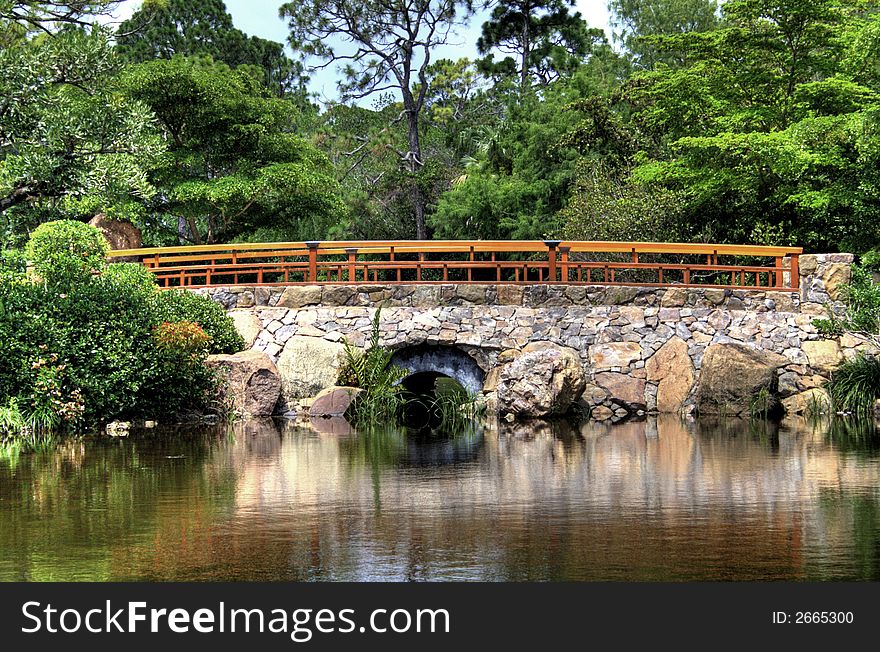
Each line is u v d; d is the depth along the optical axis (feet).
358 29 130.72
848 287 62.85
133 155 60.59
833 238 80.23
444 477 34.42
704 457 39.14
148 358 53.98
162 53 131.64
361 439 47.52
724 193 82.84
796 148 72.18
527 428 53.47
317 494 30.91
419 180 120.78
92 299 54.29
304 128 143.84
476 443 45.32
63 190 59.57
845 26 82.02
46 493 31.19
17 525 26.25
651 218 80.43
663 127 96.12
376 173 130.41
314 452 41.93
